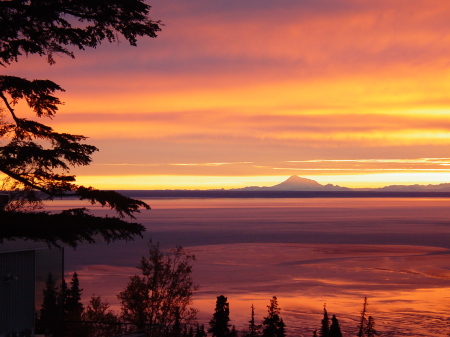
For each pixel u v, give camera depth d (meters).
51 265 16.08
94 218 10.77
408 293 113.69
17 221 10.10
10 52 11.49
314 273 141.12
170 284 27.64
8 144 11.70
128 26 11.28
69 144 11.64
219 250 191.50
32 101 12.29
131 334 16.81
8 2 10.88
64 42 11.45
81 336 16.70
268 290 116.62
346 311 97.00
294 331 81.56
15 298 14.46
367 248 199.75
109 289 105.88
